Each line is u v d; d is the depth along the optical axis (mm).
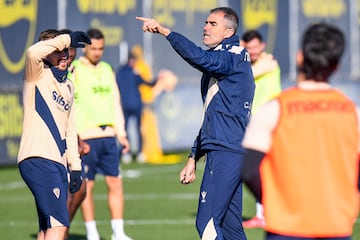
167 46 67250
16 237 35375
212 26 25000
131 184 52094
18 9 58281
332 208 16781
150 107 65500
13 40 58000
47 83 24250
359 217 38812
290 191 16797
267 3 73625
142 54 65500
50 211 24062
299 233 16734
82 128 33281
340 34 17016
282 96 17125
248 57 24906
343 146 16984
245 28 71625
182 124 68125
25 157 24078
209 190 24625
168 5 67250
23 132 24297
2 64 57438
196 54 23562
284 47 75000
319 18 78500
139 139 63562
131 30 64875
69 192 27562
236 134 24547
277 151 16891
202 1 69375
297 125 16844
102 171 33688
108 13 63438
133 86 62594
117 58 63969
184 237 34750
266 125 16891
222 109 24516
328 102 17031
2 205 44375
